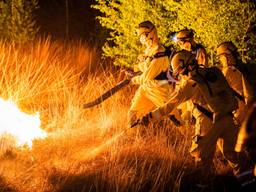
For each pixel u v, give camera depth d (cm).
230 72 665
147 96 744
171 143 747
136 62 1012
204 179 636
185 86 591
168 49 730
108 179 620
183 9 914
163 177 636
